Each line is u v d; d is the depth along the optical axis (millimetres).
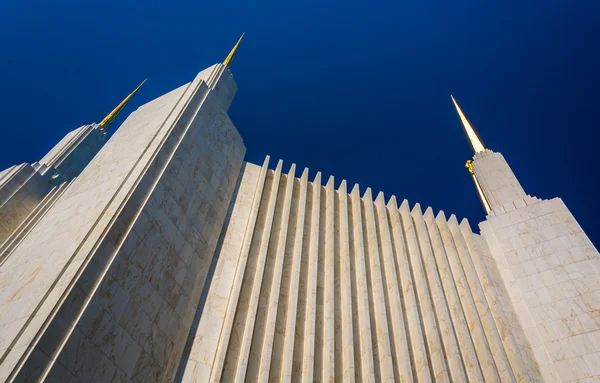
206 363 15531
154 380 13789
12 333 11031
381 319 18844
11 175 23469
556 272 23344
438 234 24812
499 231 26531
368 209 24375
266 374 15453
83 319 11875
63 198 18641
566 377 19828
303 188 23844
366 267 21891
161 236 16125
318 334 17859
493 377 18328
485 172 30484
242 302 17797
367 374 16781
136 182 16031
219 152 22328
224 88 25703
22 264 15102
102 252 13445
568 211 25531
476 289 22328
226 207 21359
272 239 20969
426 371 17438
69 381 10977
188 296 16656
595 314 21062
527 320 22453
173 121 19688
